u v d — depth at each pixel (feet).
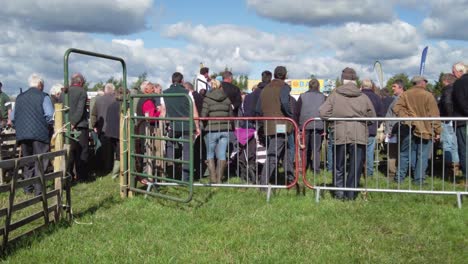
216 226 19.11
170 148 28.37
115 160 30.86
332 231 18.54
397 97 29.86
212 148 27.32
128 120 24.52
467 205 22.24
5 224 16.10
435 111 25.36
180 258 15.75
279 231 18.33
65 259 15.61
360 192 24.54
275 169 25.52
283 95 25.30
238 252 16.33
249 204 22.72
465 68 26.71
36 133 24.29
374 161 34.65
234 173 31.07
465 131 25.54
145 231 18.65
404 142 27.71
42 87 25.39
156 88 31.71
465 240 17.54
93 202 23.85
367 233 18.33
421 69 38.99
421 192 22.50
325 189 23.35
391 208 21.62
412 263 15.46
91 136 35.40
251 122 29.12
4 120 35.63
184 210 21.74
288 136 26.68
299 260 15.55
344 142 23.08
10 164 15.99
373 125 29.84
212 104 27.07
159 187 26.66
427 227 18.98
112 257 15.85
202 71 36.24
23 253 15.98
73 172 30.30
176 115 27.89
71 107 29.81
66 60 20.08
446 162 30.07
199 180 28.89
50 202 19.80
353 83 23.31
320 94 30.01
